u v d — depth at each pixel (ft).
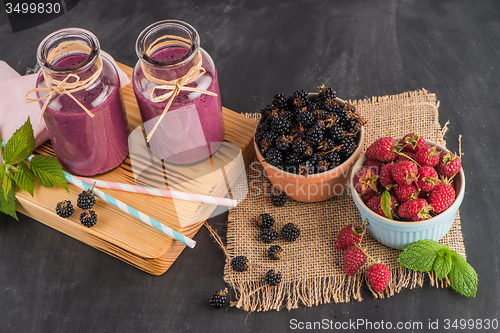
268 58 3.78
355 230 3.20
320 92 3.21
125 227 3.19
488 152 3.44
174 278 3.26
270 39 3.85
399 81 3.66
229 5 3.99
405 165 3.03
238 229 3.32
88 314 3.20
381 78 3.68
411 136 3.14
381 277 3.10
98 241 3.23
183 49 3.09
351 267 3.14
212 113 3.16
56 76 2.97
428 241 3.13
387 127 3.50
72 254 3.32
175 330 3.16
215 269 3.26
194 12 3.97
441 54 3.73
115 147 3.22
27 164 3.31
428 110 3.52
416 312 3.14
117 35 3.89
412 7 3.90
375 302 3.16
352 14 3.90
